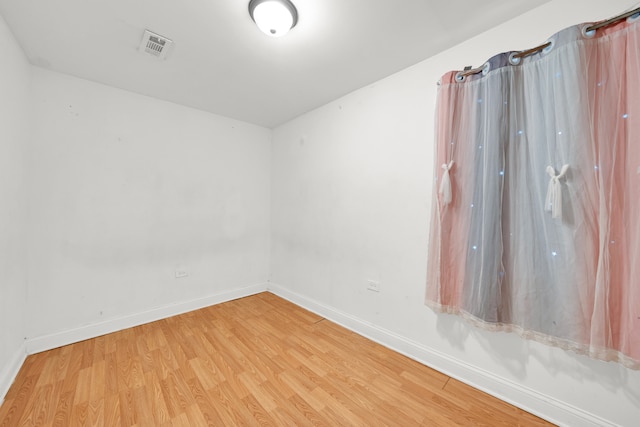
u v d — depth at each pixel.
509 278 1.49
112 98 2.32
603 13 1.26
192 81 2.26
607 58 1.21
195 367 1.82
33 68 1.96
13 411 1.40
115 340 2.17
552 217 1.32
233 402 1.50
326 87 2.37
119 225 2.37
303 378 1.72
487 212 1.51
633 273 1.11
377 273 2.22
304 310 2.86
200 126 2.88
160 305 2.62
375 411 1.45
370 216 2.28
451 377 1.74
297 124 3.08
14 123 1.67
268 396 1.55
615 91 1.19
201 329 2.39
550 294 1.33
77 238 2.16
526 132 1.44
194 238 2.85
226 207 3.10
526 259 1.41
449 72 1.71
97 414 1.39
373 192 2.26
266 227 3.49
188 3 1.42
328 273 2.68
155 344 2.11
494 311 1.47
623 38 1.16
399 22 1.55
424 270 1.92
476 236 1.59
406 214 2.02
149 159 2.53
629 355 1.12
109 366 1.81
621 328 1.16
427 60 1.91
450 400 1.53
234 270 3.19
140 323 2.47
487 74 1.54
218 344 2.13
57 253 2.07
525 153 1.44
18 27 1.58
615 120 1.19
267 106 2.79
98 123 2.25
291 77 2.19
